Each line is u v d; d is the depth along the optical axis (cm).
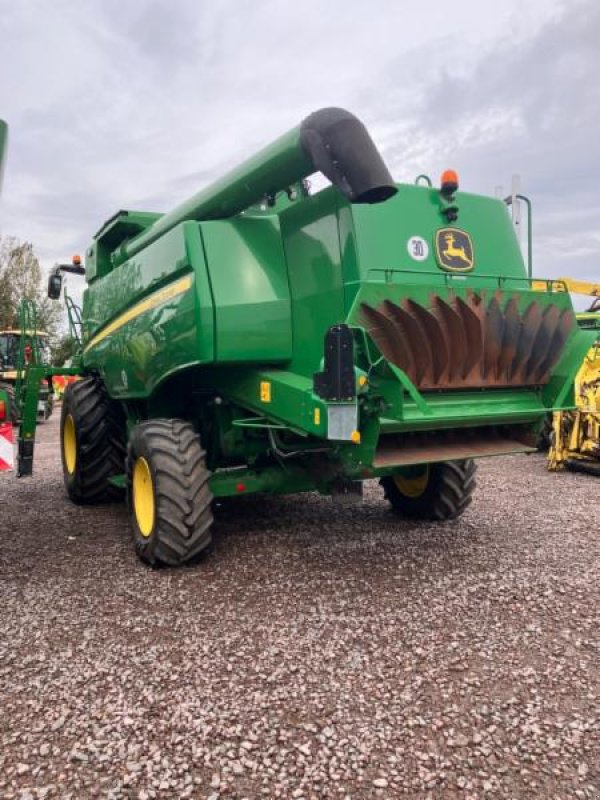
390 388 361
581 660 306
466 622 349
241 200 438
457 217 439
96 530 559
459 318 400
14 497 716
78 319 778
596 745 241
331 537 512
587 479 782
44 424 1709
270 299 434
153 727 254
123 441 660
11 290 3272
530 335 430
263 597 387
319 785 221
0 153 387
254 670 299
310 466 462
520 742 243
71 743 244
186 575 427
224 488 459
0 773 227
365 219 399
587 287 1085
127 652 318
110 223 642
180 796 215
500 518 575
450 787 220
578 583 404
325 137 363
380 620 352
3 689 284
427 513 552
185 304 431
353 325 374
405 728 252
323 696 276
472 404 419
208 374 499
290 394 405
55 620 357
